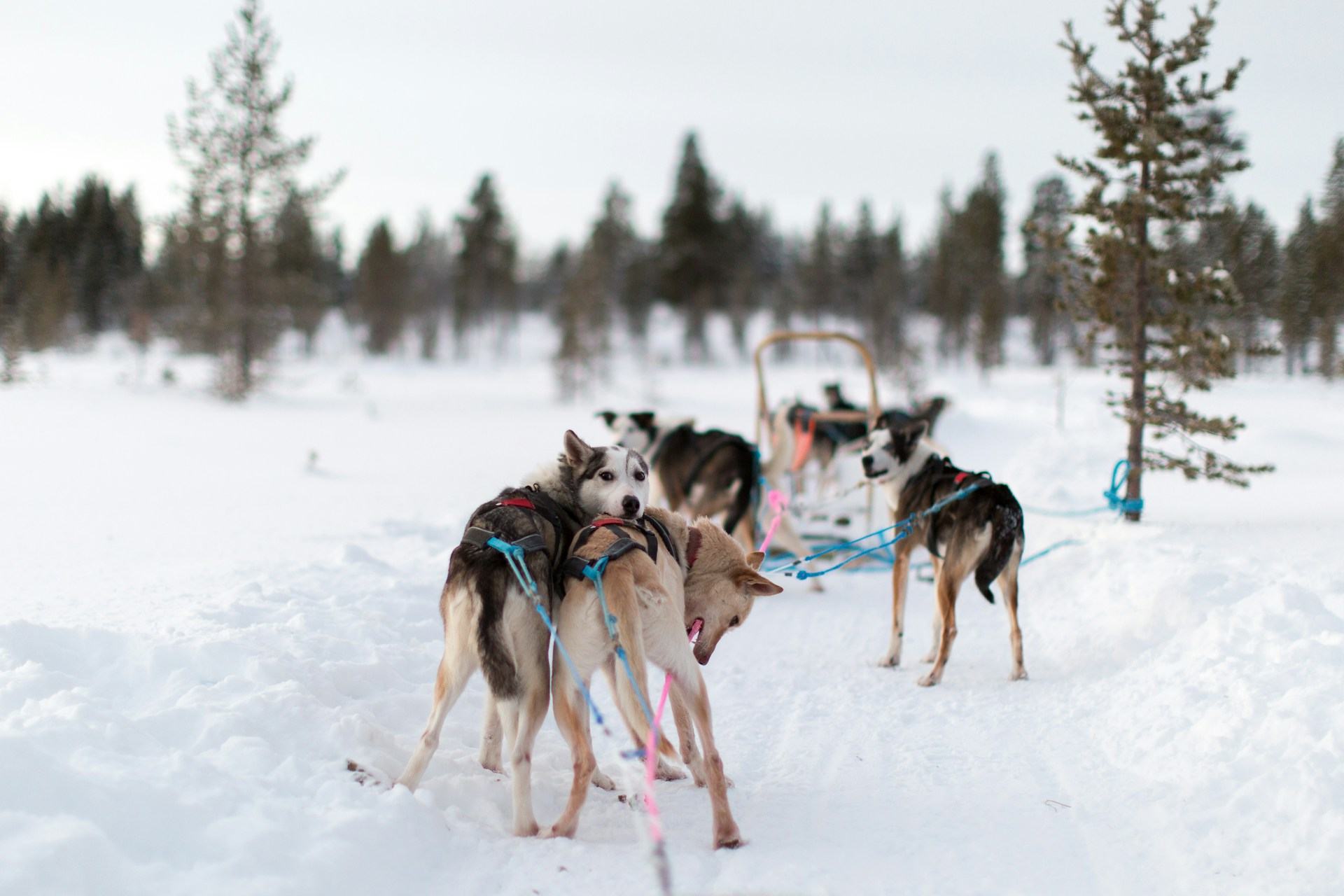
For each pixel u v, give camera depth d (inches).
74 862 114.7
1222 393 1141.1
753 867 145.2
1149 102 403.2
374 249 2716.5
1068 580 325.1
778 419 397.7
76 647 188.2
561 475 190.5
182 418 1000.9
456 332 2918.3
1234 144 405.7
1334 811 145.7
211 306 1229.7
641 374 2244.1
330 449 815.1
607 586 156.3
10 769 125.8
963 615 325.4
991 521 243.9
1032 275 2401.6
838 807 171.2
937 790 178.7
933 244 3132.4
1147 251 400.2
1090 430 810.8
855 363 2546.8
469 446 886.4
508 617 153.2
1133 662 237.9
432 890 135.3
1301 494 502.9
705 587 193.0
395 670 218.2
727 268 2962.6
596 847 150.6
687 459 390.6
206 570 311.9
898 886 139.3
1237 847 146.3
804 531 446.0
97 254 2613.2
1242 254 1310.3
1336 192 1371.8
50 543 374.6
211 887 120.0
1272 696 183.5
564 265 3777.1
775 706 234.1
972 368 2287.2
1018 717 219.1
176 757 145.2
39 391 1131.3
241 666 189.6
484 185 3073.3
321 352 2770.7
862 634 308.0
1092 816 164.4
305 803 145.6
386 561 343.6
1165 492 517.7
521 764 153.0
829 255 2987.2
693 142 2812.5
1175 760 177.8
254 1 1196.5
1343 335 1459.2
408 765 157.5
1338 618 212.1
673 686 183.3
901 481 289.0
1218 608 232.4
